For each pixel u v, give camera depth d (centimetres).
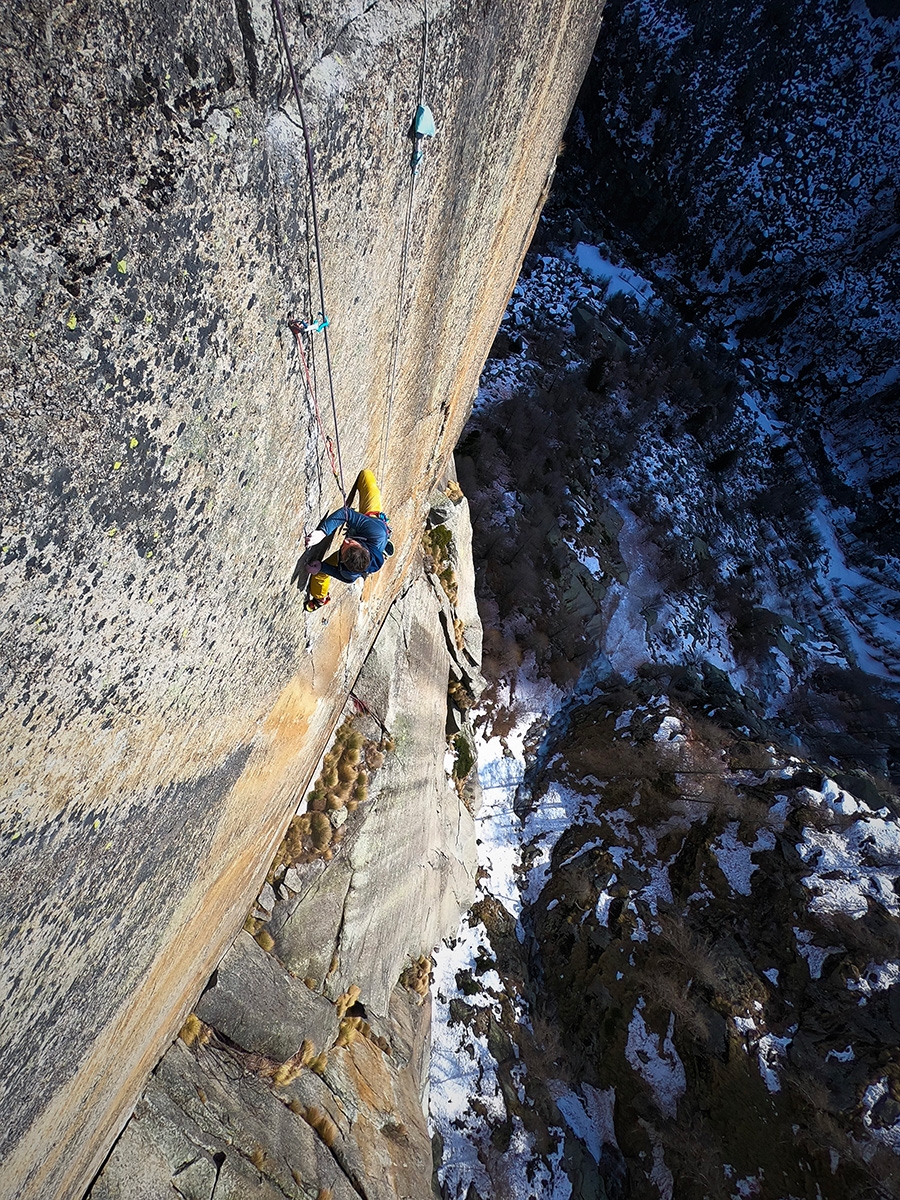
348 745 816
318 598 413
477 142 487
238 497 287
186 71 179
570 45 768
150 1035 426
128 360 190
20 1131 263
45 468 170
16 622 176
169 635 262
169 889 352
